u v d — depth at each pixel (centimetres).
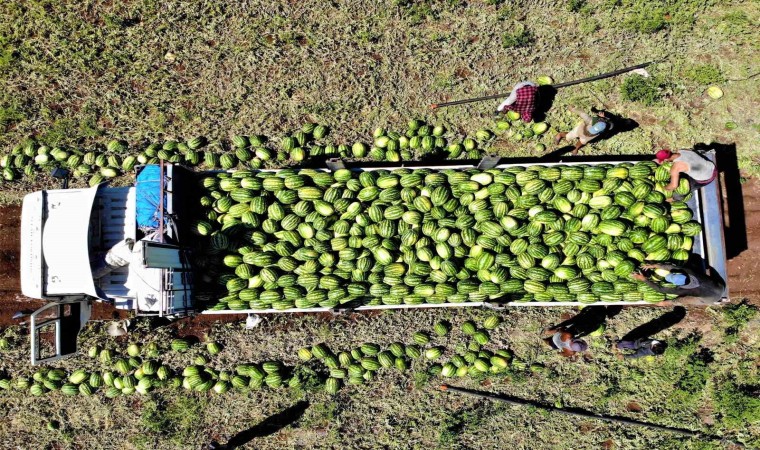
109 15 1318
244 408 1288
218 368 1280
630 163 1145
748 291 1272
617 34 1310
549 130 1309
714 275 1119
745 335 1277
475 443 1293
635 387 1286
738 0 1312
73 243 1048
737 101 1302
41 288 1059
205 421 1290
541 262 1134
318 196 1144
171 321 1280
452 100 1321
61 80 1314
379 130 1292
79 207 1060
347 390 1287
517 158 1303
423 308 1272
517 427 1292
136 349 1265
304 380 1271
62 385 1274
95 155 1291
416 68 1322
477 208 1137
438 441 1286
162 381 1269
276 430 1291
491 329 1280
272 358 1283
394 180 1141
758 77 1300
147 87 1318
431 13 1321
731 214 1282
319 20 1321
